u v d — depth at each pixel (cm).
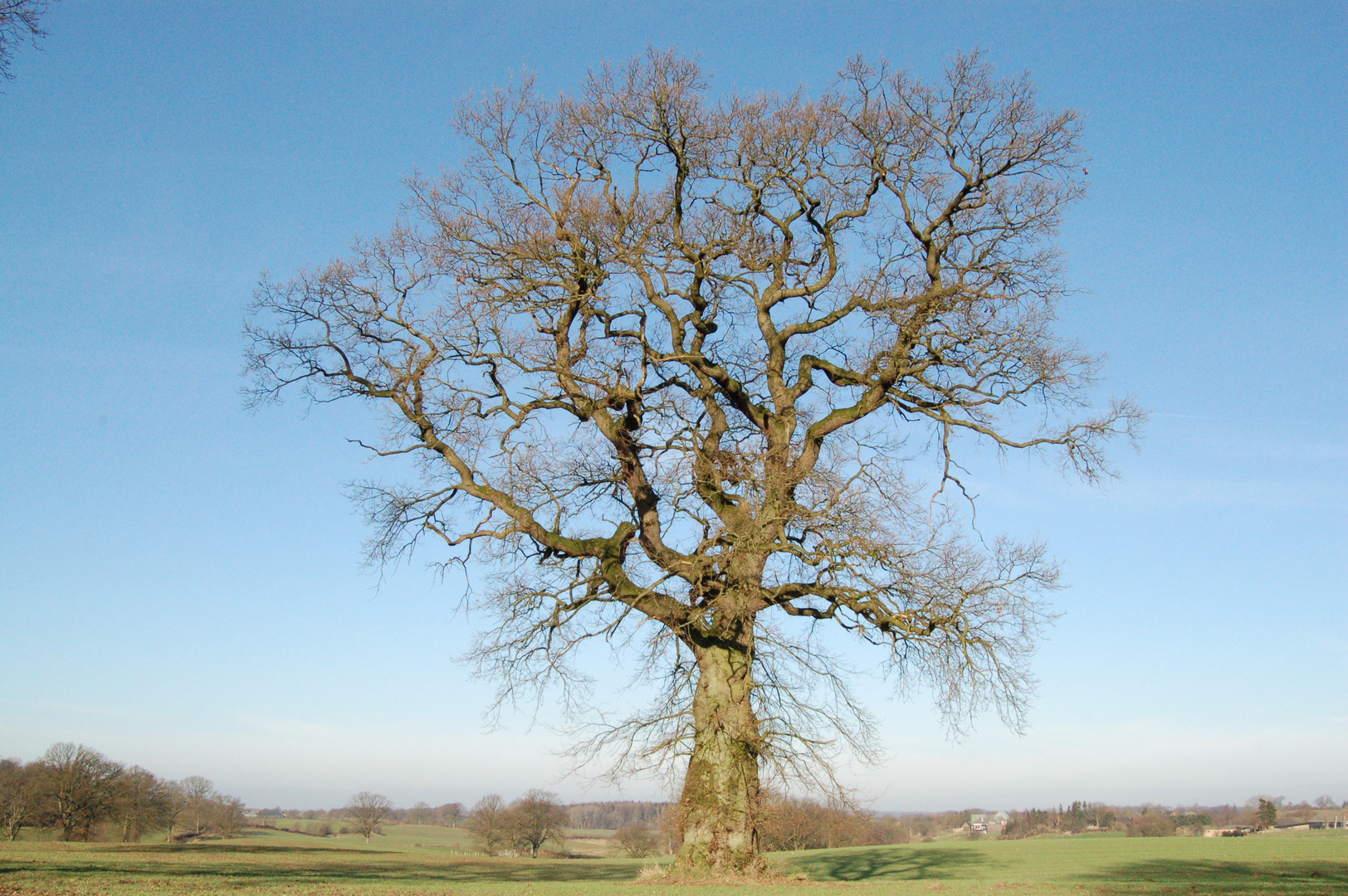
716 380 2100
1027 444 2027
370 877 2478
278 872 2564
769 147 2050
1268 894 1755
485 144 2092
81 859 2847
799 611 1992
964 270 2008
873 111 2031
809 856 3941
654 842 5900
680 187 2111
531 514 2044
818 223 2122
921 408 2059
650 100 2030
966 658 1828
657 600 1931
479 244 2030
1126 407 1984
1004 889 1739
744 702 1922
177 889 1534
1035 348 1959
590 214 1948
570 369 2008
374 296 2094
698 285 2080
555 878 2848
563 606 2002
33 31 1188
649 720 1933
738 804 1856
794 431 2167
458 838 10156
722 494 1989
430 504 2095
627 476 2092
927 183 2027
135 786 7775
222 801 9281
